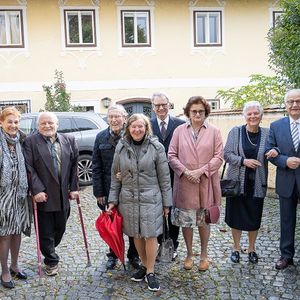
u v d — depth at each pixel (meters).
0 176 3.81
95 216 6.41
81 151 8.88
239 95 10.90
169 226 4.49
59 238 4.34
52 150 4.11
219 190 4.16
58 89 12.69
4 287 3.95
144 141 3.88
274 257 4.52
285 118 4.16
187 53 13.91
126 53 13.53
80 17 13.17
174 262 4.46
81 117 9.08
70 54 13.19
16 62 12.91
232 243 4.99
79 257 4.68
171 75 13.86
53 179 4.08
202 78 14.05
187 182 4.12
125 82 13.59
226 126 8.91
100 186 4.30
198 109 4.03
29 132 8.55
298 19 6.61
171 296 3.73
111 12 13.33
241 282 3.96
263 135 4.27
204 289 3.84
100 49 13.35
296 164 3.96
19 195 3.90
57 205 4.12
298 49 6.51
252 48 14.30
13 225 3.89
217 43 14.11
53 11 13.00
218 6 13.96
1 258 3.94
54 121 4.10
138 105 13.77
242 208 4.32
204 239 4.24
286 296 3.67
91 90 13.39
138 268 4.32
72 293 3.82
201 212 4.13
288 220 4.19
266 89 10.22
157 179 3.95
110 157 4.23
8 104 12.97
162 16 13.65
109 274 4.22
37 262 4.55
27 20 12.86
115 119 4.16
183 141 4.14
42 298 3.74
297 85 6.74
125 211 3.94
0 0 12.69
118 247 4.01
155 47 13.69
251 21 14.22
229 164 4.35
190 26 13.85
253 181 4.25
